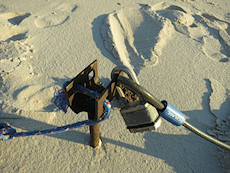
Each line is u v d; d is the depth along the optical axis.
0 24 4.62
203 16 6.69
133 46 4.96
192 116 3.47
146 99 1.41
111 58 4.37
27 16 5.43
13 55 3.99
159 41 4.95
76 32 4.91
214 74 4.39
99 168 2.65
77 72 3.94
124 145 2.92
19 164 2.57
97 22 5.27
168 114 1.40
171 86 3.97
